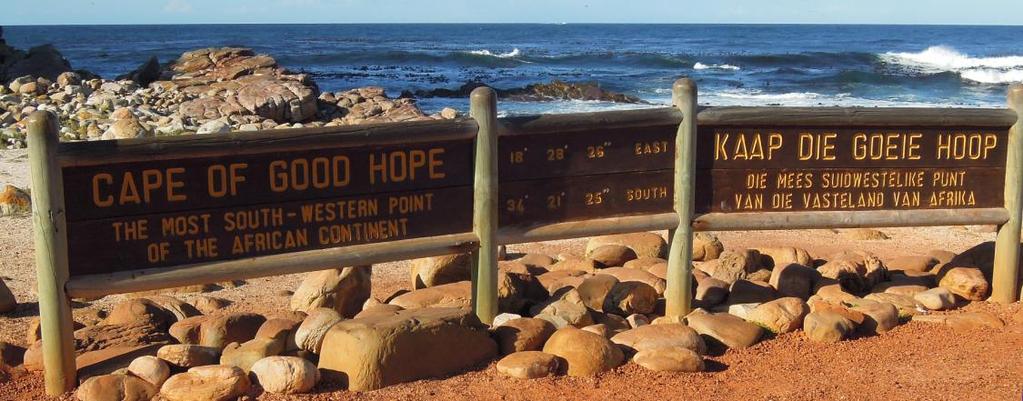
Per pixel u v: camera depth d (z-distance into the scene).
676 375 5.50
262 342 5.59
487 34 135.00
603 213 6.23
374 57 63.78
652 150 6.28
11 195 11.29
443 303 6.58
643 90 43.84
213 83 32.12
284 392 5.09
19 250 9.38
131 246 5.19
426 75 52.59
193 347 5.48
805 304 6.53
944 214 6.72
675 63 58.56
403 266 8.93
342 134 5.50
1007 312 6.77
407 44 95.25
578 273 7.68
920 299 6.93
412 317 5.46
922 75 48.41
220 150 5.26
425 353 5.35
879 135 6.59
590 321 6.13
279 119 26.77
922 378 5.53
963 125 6.69
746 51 79.25
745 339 6.06
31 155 4.92
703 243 8.82
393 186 5.72
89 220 5.09
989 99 40.88
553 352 5.56
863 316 6.41
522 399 5.11
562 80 48.09
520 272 7.46
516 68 58.34
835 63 59.00
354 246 5.66
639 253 8.67
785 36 121.19
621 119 6.12
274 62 36.06
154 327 6.18
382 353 5.20
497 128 5.86
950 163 6.73
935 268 8.12
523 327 5.77
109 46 90.62
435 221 5.86
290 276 8.57
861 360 5.83
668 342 5.76
